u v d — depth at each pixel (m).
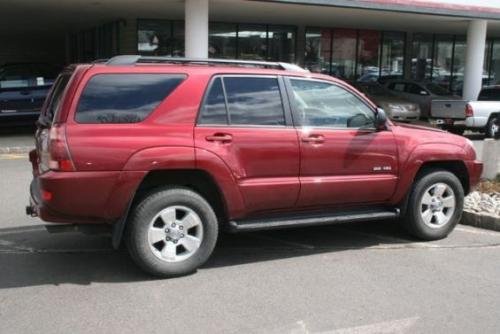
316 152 6.04
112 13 18.55
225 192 5.65
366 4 16.64
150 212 5.39
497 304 5.04
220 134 5.62
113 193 5.23
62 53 31.84
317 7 16.72
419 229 6.82
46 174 5.16
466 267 5.99
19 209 8.13
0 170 11.19
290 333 4.41
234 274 5.68
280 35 22.16
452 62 26.38
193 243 5.60
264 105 5.89
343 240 6.91
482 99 18.75
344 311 4.82
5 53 30.50
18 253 6.27
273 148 5.83
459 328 4.55
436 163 6.96
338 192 6.21
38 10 17.89
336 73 23.58
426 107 21.11
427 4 17.86
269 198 5.88
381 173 6.44
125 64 5.44
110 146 5.20
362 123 6.36
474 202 8.31
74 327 4.48
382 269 5.88
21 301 4.98
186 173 5.61
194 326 4.52
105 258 6.12
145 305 4.91
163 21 20.00
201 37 15.00
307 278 5.59
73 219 5.24
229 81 5.77
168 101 5.48
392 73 24.92
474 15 18.80
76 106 5.21
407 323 4.61
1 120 16.33
